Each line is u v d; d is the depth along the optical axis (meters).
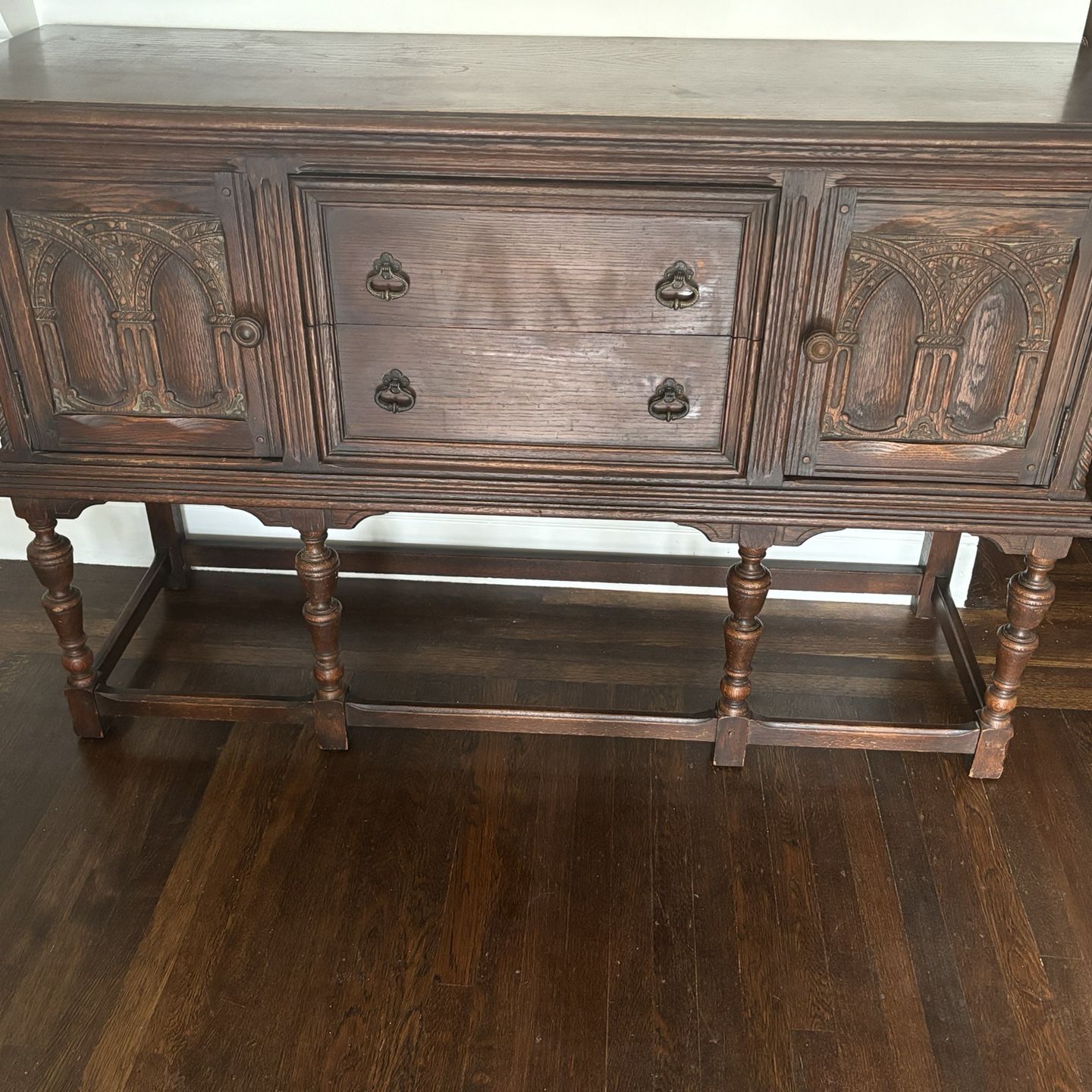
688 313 1.90
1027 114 1.77
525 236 1.84
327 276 1.90
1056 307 1.85
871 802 2.36
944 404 1.96
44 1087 1.84
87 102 1.79
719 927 2.10
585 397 2.00
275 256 1.88
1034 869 2.22
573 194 1.79
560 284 1.89
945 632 2.69
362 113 1.76
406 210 1.83
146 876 2.19
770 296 1.87
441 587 2.99
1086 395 1.92
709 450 2.04
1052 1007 1.97
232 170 1.81
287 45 2.25
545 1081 1.85
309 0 2.37
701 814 2.33
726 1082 1.86
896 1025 1.94
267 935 2.08
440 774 2.42
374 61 2.12
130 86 1.91
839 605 2.94
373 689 2.64
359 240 1.87
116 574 3.01
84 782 2.39
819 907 2.14
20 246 1.90
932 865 2.23
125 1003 1.96
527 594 2.97
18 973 2.01
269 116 1.75
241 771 2.42
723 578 2.79
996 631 2.86
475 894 2.16
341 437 2.06
